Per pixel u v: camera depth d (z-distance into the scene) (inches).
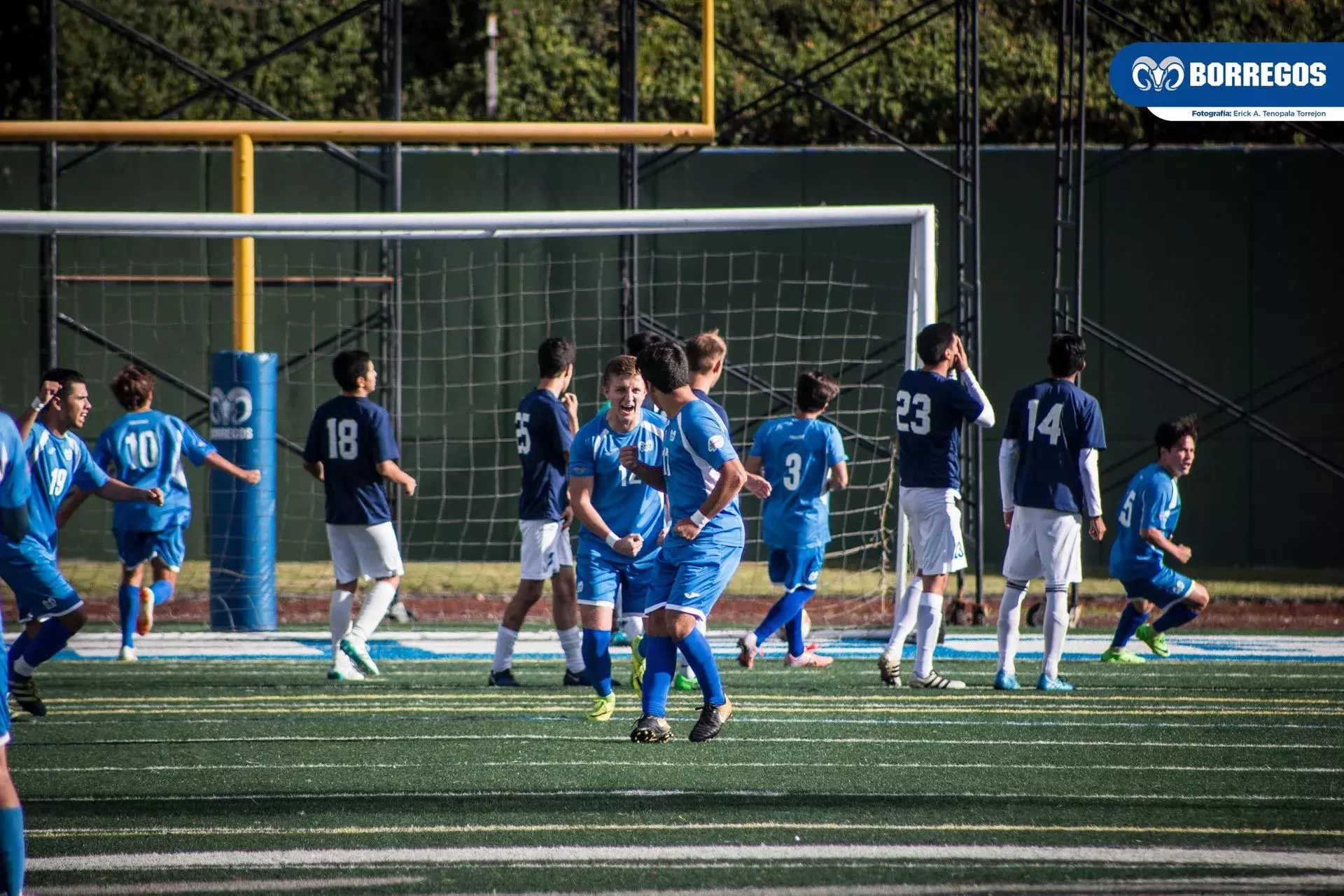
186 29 2962.6
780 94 2755.9
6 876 572.7
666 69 2898.6
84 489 1154.7
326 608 1867.6
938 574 1173.7
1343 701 1133.1
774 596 1946.4
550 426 1178.6
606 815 746.2
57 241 2117.4
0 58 2920.8
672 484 903.1
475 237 1536.7
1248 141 2632.9
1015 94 2711.6
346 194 2190.0
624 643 1525.6
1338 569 2187.5
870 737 967.6
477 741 951.6
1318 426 2192.4
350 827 721.6
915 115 2719.0
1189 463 1360.7
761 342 2191.2
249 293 1674.5
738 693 1169.4
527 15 3053.6
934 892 609.0
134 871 642.8
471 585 2027.6
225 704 1120.2
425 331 2181.3
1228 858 661.9
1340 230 2187.5
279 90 2925.7
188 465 2191.2
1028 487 1155.3
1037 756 904.3
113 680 1254.9
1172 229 2201.0
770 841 692.1
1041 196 2204.7
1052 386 1155.3
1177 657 1418.6
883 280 2190.0
